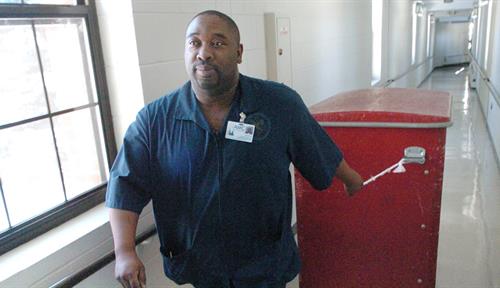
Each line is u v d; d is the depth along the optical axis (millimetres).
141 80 1627
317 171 1353
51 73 1468
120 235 1142
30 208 1418
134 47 1600
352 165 1780
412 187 1729
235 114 1178
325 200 1880
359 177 1552
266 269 1295
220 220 1210
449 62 20359
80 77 1586
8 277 1175
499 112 4543
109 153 1708
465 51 20500
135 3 1577
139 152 1199
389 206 1784
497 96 4781
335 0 3941
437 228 1749
